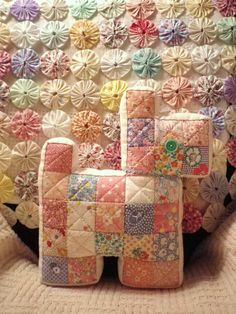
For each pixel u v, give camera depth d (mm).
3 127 896
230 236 819
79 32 911
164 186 781
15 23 931
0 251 824
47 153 792
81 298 746
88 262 796
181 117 800
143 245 778
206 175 802
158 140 783
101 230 775
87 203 774
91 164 888
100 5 928
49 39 913
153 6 923
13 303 711
